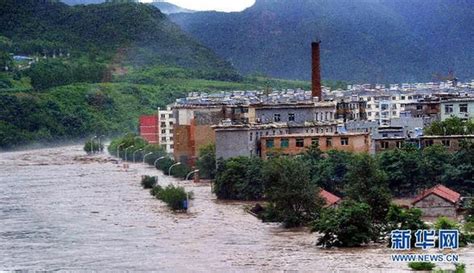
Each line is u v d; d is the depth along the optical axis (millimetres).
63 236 134750
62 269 106188
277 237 129875
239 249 118875
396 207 123375
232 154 198000
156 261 110562
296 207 141250
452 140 174000
